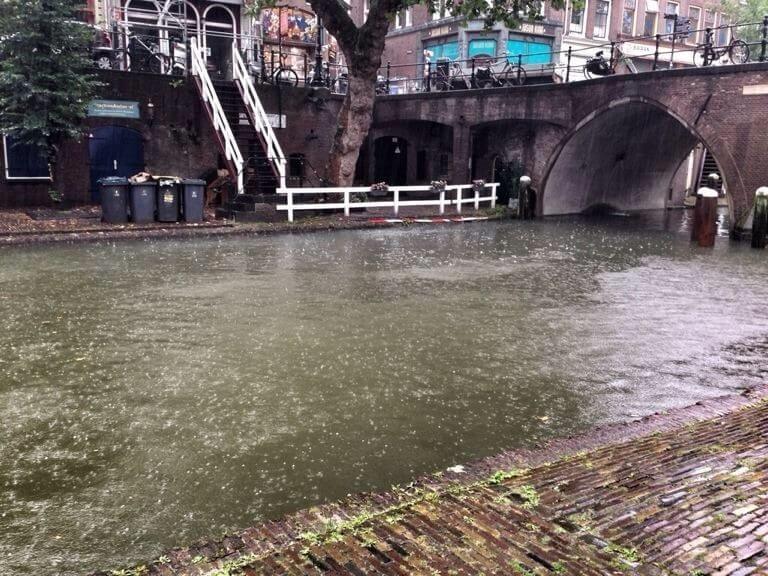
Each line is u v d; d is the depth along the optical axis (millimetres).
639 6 34938
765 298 10312
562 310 9328
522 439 5137
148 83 20203
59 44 16797
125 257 12969
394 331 8070
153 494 4270
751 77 17297
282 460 4730
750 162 17531
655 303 9859
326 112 24375
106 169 20266
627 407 5832
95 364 6699
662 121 23750
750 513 3422
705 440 4633
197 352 7113
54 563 3555
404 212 21766
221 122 19625
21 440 5008
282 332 7918
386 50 38969
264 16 26688
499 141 24516
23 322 8219
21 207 18828
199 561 3285
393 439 5094
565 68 25297
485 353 7281
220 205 20828
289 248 14609
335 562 3068
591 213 25703
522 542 3193
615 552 3066
